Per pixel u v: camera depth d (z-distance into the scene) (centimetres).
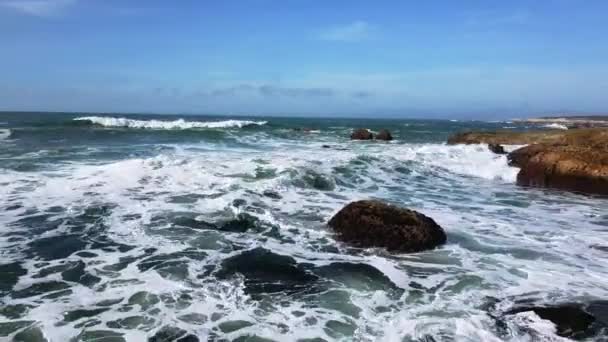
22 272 616
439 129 5300
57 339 451
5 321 484
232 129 3556
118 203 959
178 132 2809
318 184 1241
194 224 844
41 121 3553
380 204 796
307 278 627
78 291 561
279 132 3481
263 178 1225
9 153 1576
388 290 595
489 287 609
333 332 482
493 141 2461
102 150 1748
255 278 621
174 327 481
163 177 1182
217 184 1136
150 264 655
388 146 2492
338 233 795
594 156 1390
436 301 564
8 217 847
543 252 758
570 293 591
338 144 2611
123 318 496
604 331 496
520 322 511
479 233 856
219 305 536
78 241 740
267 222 866
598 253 761
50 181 1110
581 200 1239
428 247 753
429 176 1534
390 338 470
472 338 473
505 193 1311
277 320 506
